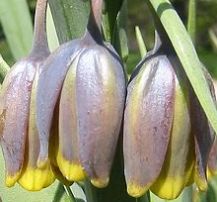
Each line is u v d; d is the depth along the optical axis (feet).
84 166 0.37
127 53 0.42
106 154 0.37
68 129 0.37
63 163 0.37
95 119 0.36
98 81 0.36
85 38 0.38
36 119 0.38
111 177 0.41
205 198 0.52
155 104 0.36
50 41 0.54
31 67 0.40
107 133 0.36
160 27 0.37
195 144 0.37
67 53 0.37
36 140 0.40
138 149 0.37
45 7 0.40
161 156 0.37
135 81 0.37
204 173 0.37
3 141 0.40
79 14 0.42
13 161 0.40
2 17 0.61
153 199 0.51
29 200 0.49
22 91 0.40
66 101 0.37
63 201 0.49
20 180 0.40
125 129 0.37
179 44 0.34
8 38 0.61
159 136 0.36
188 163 0.37
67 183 0.39
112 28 0.41
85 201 0.48
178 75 0.37
